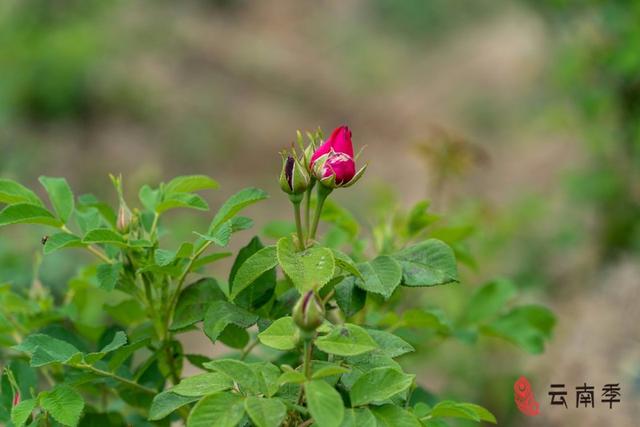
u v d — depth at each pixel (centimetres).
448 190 740
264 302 197
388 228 254
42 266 418
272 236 263
